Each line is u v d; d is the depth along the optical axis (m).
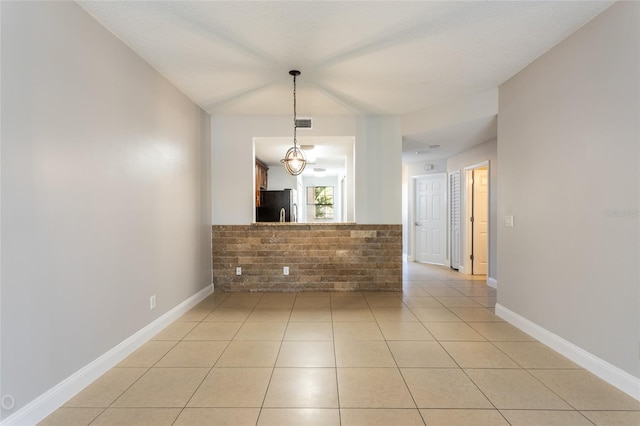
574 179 2.34
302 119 4.36
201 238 4.00
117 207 2.38
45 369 1.75
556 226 2.53
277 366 2.30
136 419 1.72
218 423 1.69
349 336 2.84
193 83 3.24
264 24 2.25
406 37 2.42
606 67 2.07
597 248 2.14
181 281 3.44
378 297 4.12
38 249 1.72
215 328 3.04
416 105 3.97
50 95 1.79
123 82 2.45
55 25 1.83
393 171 4.39
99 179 2.18
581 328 2.28
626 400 1.87
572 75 2.36
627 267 1.94
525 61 2.81
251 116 4.38
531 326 2.84
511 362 2.35
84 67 2.05
